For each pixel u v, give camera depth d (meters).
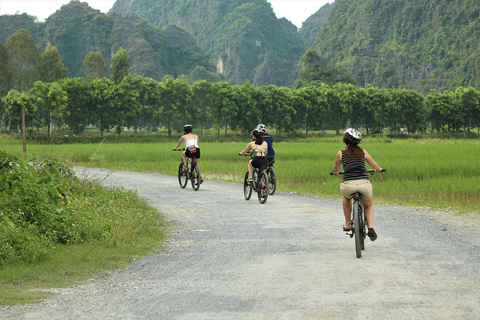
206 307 5.16
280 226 10.56
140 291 5.82
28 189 9.20
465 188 17.75
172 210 13.19
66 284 6.15
